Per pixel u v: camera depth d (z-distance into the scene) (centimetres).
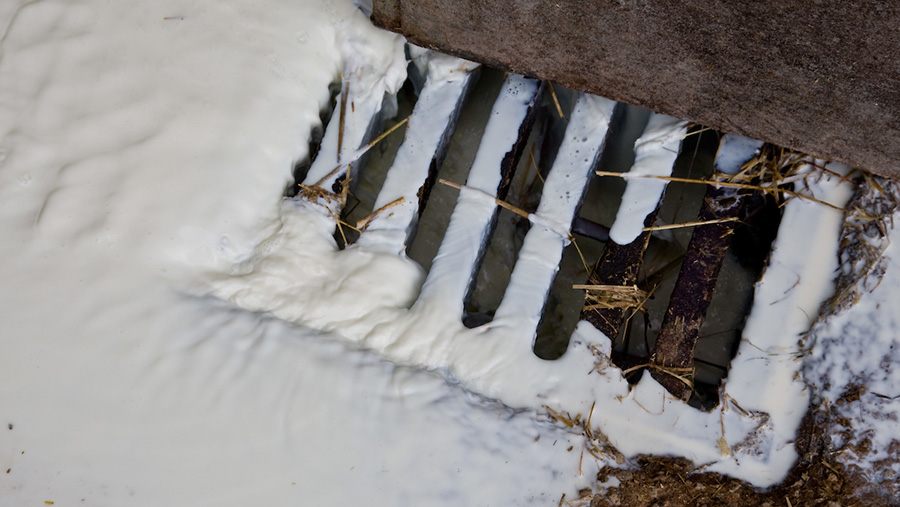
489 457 125
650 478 125
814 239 129
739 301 139
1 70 134
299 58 134
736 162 132
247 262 130
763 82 125
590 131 133
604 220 142
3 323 127
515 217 142
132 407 125
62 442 125
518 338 128
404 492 124
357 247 130
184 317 127
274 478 124
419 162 133
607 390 127
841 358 126
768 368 127
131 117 132
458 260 130
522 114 134
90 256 128
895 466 124
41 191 130
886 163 128
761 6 119
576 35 127
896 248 128
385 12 131
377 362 127
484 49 132
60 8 134
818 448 125
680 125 132
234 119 131
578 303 139
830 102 124
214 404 125
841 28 118
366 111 134
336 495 124
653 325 139
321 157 133
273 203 132
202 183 130
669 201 142
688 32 123
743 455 126
